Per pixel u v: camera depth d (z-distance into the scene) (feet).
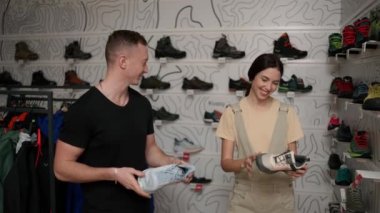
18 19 11.19
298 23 9.36
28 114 6.90
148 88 10.03
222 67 9.84
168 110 10.25
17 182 5.85
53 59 10.95
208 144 10.03
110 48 4.09
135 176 3.94
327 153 9.37
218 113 9.72
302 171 4.35
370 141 6.02
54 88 10.52
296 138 5.15
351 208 6.27
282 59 9.16
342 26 8.80
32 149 6.21
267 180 5.09
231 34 9.75
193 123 10.11
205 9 9.87
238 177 5.33
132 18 10.34
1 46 11.39
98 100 4.03
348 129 7.35
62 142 3.98
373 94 4.75
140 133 4.34
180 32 10.04
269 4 9.48
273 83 4.90
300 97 9.41
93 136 4.04
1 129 6.60
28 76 11.20
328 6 9.18
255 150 5.04
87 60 10.66
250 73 5.14
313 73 9.32
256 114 5.19
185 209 10.25
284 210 5.11
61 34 10.81
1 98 10.79
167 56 9.87
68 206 6.93
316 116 9.39
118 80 4.15
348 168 7.49
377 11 5.05
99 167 4.04
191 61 10.01
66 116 4.00
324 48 9.23
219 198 10.02
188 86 9.77
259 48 9.61
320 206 9.46
